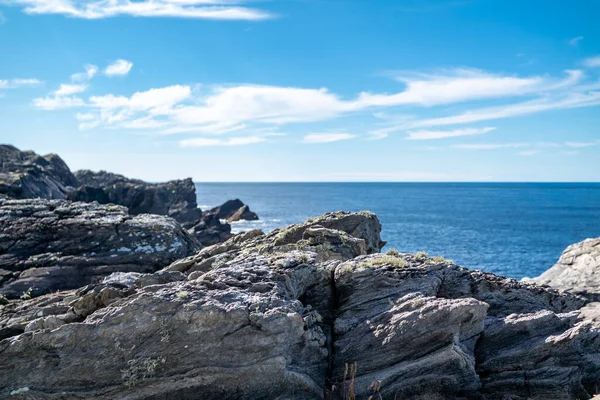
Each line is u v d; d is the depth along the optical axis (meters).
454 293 15.27
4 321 14.05
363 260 16.05
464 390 12.96
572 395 12.85
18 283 25.14
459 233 100.25
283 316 12.34
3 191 68.88
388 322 13.35
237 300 12.77
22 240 27.80
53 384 11.28
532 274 56.06
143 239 29.27
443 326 12.81
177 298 12.29
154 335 11.82
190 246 31.20
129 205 106.88
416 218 141.75
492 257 68.12
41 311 14.23
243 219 127.38
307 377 12.65
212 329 12.00
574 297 16.23
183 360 11.81
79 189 100.06
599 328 13.66
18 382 11.13
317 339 13.32
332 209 181.62
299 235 20.64
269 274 14.55
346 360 13.32
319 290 15.39
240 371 11.97
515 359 13.05
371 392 12.73
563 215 156.62
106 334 11.63
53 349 11.38
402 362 12.92
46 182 93.56
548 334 13.46
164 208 107.81
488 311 15.16
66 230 28.84
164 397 11.62
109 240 28.78
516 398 12.73
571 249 29.50
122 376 11.50
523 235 96.88
